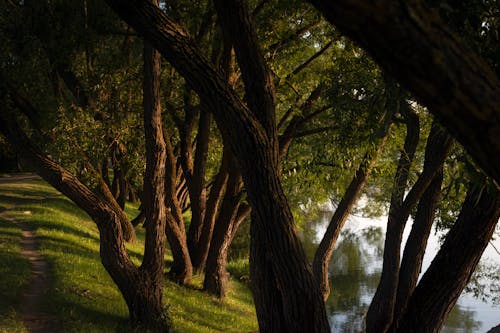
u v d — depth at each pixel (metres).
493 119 2.25
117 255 12.43
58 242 19.70
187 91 18.73
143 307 12.56
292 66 18.11
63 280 14.52
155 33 6.00
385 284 11.02
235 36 6.88
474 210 6.80
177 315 15.32
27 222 23.19
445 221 12.81
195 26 17.95
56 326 11.20
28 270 14.95
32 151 12.43
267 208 6.41
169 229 19.88
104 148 17.75
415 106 11.85
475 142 2.33
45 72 17.45
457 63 2.21
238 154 6.38
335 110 10.47
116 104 17.89
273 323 7.04
